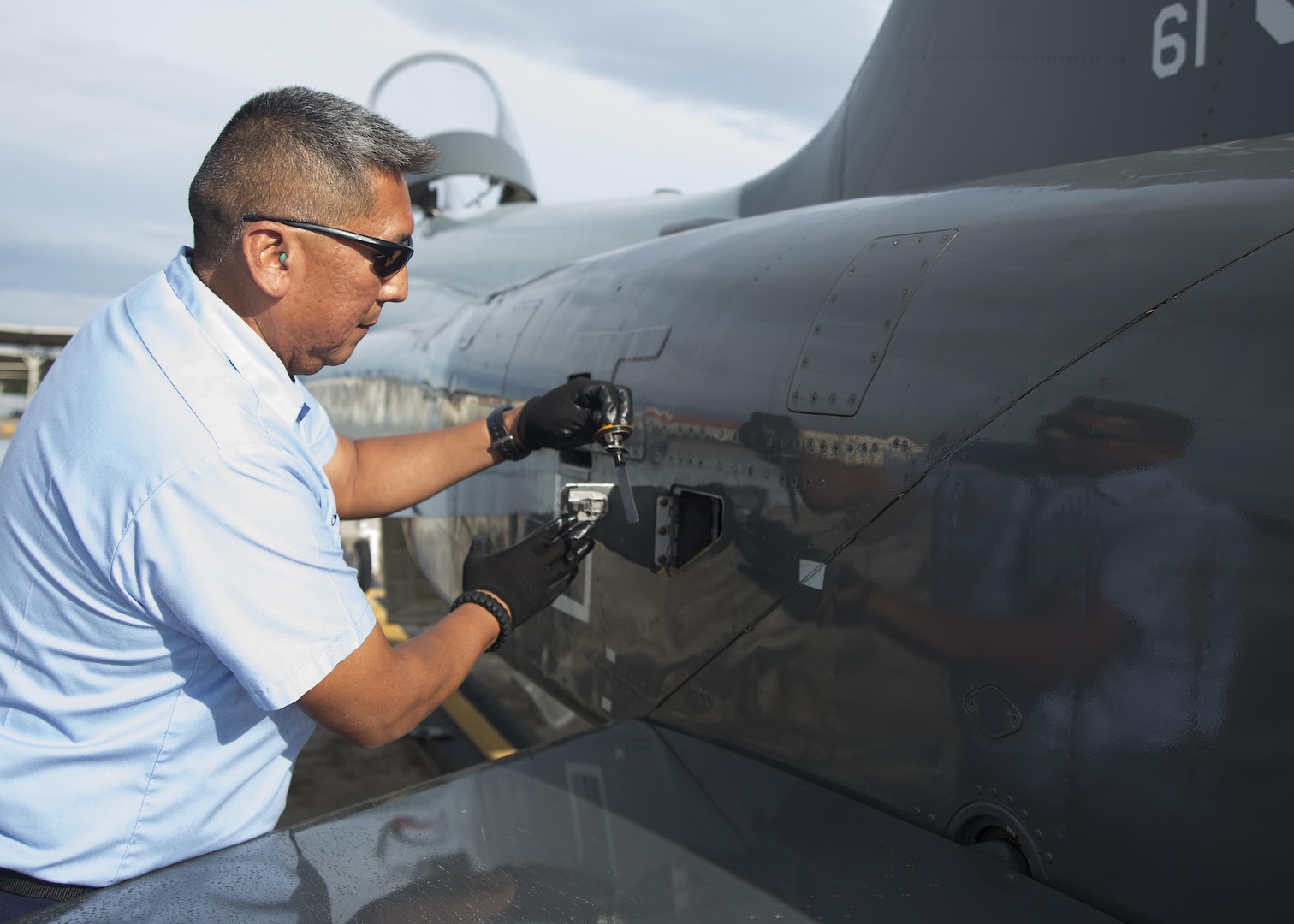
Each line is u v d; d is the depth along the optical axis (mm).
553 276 2914
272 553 889
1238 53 1638
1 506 946
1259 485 921
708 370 1742
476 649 1154
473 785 1355
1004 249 1334
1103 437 1058
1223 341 994
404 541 5113
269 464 900
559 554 1283
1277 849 882
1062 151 1938
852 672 1341
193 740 1006
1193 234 1114
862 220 1748
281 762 1132
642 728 1641
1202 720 942
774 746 1481
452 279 7367
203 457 865
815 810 1274
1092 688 1039
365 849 1138
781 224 1998
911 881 1072
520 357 2631
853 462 1366
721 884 1077
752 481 1562
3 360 36531
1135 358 1061
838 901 1037
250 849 1100
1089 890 1030
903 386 1322
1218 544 943
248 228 921
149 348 913
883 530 1305
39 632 939
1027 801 1096
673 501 1768
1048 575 1091
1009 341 1210
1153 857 975
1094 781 1032
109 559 876
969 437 1203
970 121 2164
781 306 1658
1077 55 1915
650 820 1250
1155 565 991
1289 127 1568
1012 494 1140
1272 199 1094
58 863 990
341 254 942
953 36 2221
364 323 1024
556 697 2311
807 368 1507
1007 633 1127
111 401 890
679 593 1738
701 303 1895
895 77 2402
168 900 988
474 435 1548
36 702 956
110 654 936
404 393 3811
